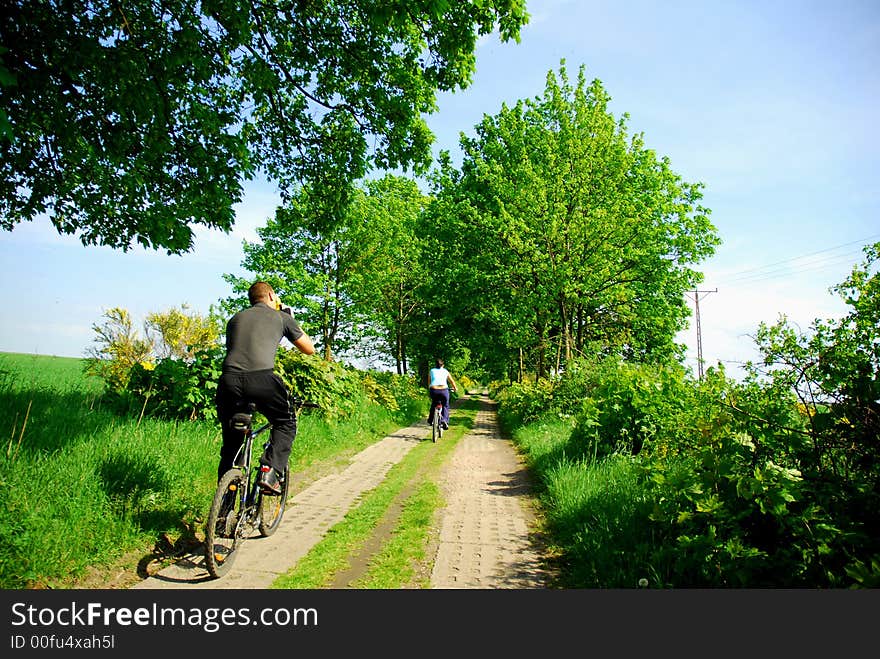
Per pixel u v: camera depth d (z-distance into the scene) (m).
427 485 6.79
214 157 8.11
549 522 5.25
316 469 7.32
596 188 17.19
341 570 3.79
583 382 12.98
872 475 3.11
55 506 3.58
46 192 8.23
